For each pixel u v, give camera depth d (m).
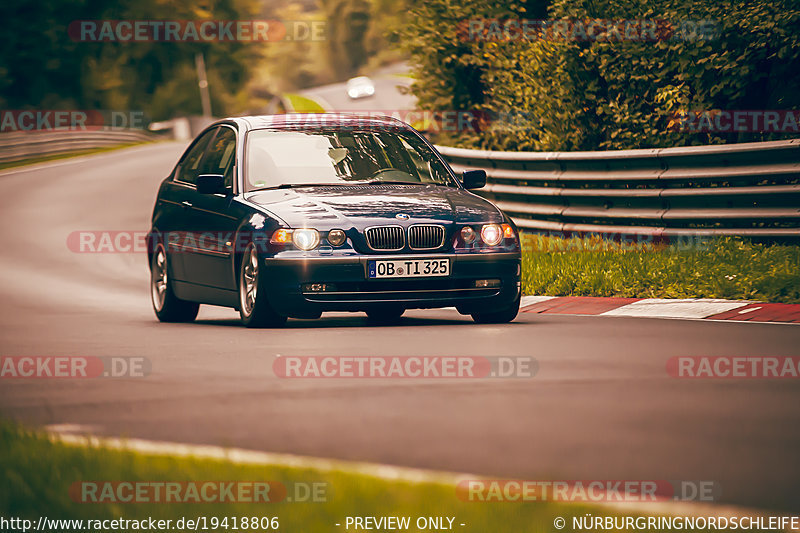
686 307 33.75
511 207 57.53
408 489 12.76
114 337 30.77
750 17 47.72
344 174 34.62
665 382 21.42
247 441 16.64
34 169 148.38
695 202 44.91
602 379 21.81
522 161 56.72
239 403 19.94
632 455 15.38
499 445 16.09
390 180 34.69
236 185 34.22
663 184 47.41
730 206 43.53
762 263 37.78
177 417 18.73
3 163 157.88
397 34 71.75
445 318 35.81
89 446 15.39
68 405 20.20
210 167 36.72
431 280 31.61
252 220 32.31
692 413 18.41
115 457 14.62
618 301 36.38
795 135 50.06
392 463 15.03
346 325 33.75
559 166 53.94
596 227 49.91
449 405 19.36
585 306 36.22
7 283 51.38
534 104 59.59
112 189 112.44
